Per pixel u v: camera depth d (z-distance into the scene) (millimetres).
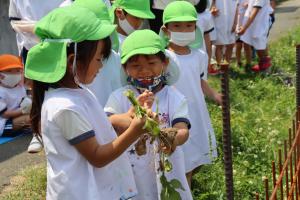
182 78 4020
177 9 4008
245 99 6840
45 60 2377
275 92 7133
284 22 13297
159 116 3182
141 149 3098
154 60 3146
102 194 2508
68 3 4727
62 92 2430
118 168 2631
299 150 3787
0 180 4707
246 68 8500
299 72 4570
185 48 4137
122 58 3203
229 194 3000
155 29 5797
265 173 4473
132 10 4008
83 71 2428
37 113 2553
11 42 7988
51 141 2418
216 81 7668
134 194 2709
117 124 2902
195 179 4289
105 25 2479
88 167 2455
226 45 8227
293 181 3463
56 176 2428
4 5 7832
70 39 2342
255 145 5035
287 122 5840
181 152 3254
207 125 4223
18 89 5918
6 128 5801
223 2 7887
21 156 5277
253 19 7930
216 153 4344
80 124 2377
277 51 9367
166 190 2828
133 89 3266
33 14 5152
